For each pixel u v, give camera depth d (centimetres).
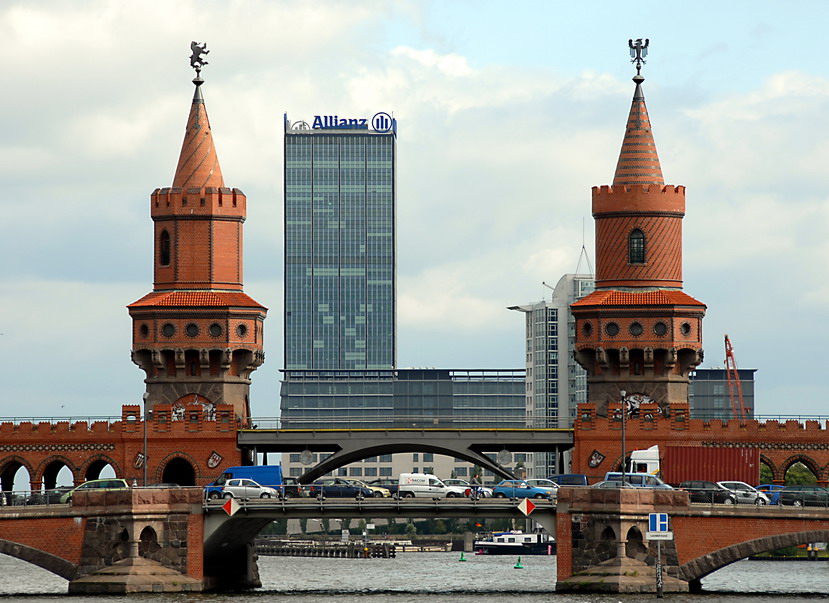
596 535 17238
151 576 17338
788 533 17175
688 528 17200
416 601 17050
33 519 17500
